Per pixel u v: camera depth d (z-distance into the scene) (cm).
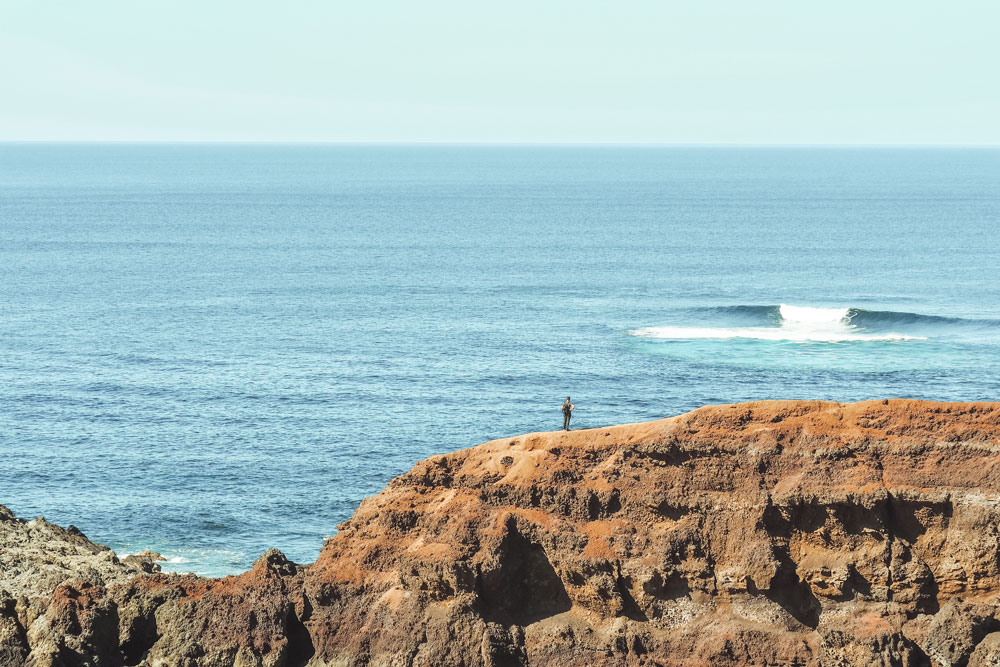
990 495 9138
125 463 19525
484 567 9669
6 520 13438
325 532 16450
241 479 18700
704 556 9600
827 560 9400
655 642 9450
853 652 8956
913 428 9562
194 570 14938
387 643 9756
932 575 9206
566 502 9931
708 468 9750
